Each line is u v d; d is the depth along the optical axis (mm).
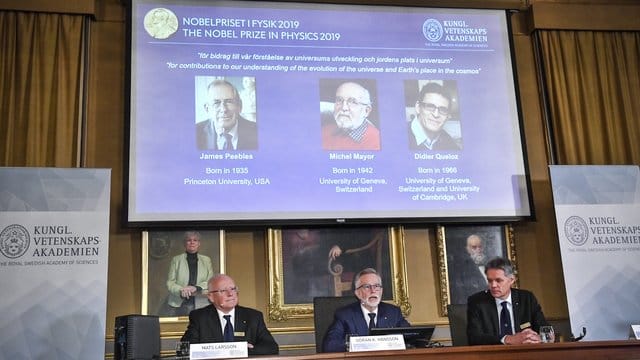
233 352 3221
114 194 5188
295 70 5461
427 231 5496
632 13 6109
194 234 5180
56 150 5098
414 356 3102
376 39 5629
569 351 3201
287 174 5262
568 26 5984
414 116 5527
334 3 5629
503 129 5617
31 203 4266
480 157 5527
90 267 4250
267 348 4152
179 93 5266
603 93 5914
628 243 4930
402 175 5398
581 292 4793
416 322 5312
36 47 5258
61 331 4133
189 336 4168
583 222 4922
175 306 5047
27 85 5191
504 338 3570
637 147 5828
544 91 5902
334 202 5270
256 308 5160
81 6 5344
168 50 5328
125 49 5312
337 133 5395
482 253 5480
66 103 5195
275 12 5539
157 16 5375
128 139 5121
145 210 5031
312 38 5543
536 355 3170
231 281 4199
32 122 5117
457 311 4527
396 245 5391
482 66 5723
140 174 5082
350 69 5535
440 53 5688
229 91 5336
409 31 5691
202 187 5133
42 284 4168
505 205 5469
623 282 4852
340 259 5312
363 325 4211
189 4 5438
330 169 5320
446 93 5613
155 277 5066
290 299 5184
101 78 5363
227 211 5125
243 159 5227
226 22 5457
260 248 5266
